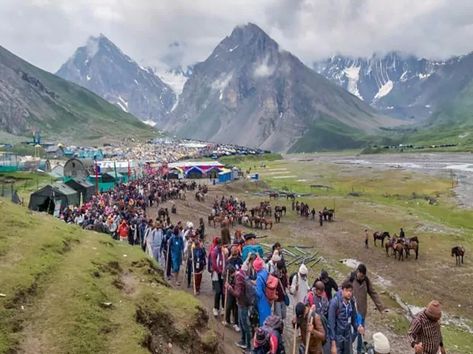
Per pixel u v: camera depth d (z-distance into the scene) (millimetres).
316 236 61531
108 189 87000
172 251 24641
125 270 17656
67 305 12703
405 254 50500
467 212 80062
